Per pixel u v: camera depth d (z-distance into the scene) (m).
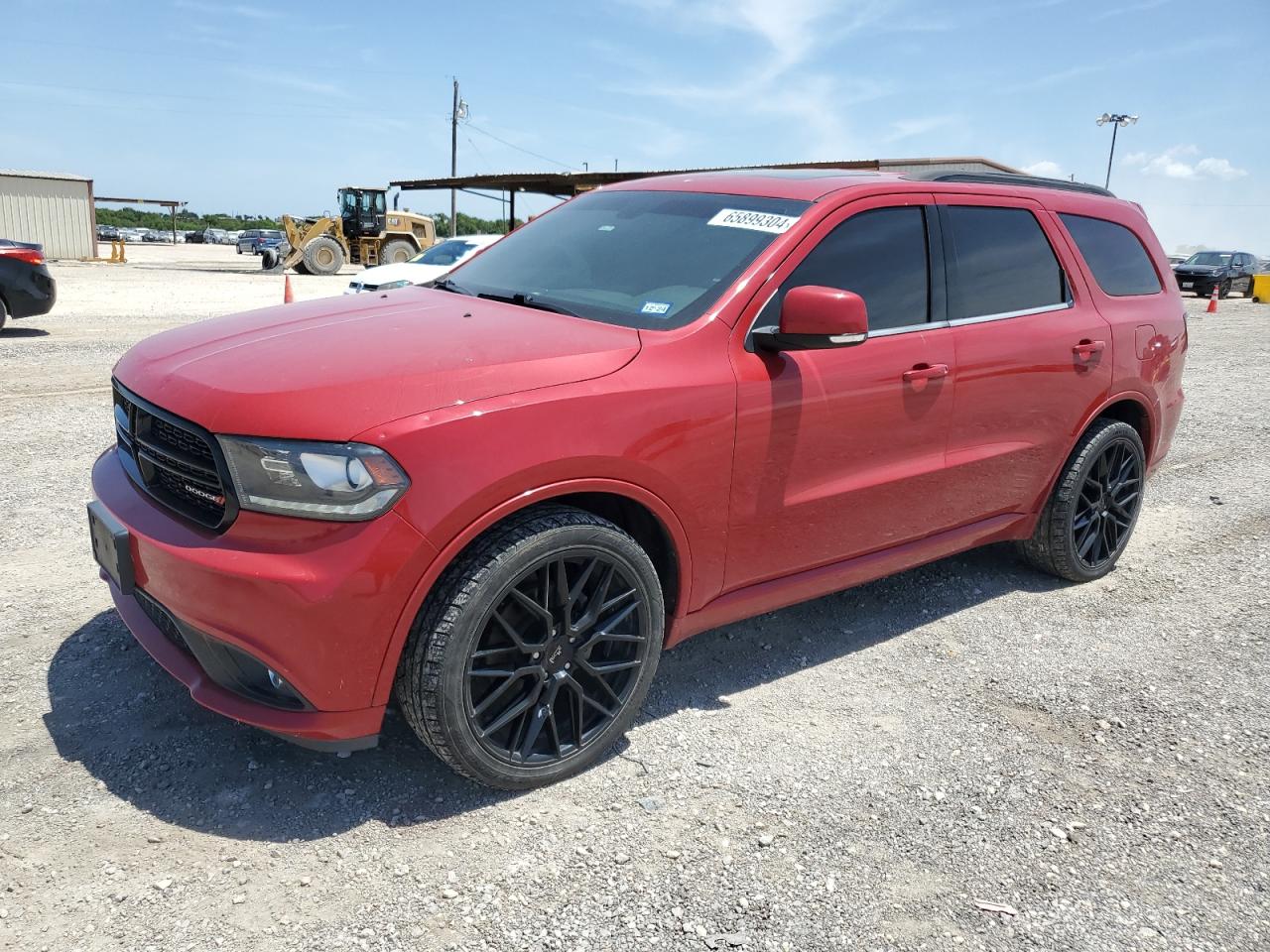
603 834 2.59
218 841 2.47
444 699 2.49
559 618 2.71
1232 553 5.12
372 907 2.27
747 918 2.30
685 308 3.05
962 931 2.30
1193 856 2.62
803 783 2.87
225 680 2.56
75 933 2.13
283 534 2.33
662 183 3.98
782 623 4.04
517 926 2.23
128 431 2.85
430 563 2.41
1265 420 8.78
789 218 3.29
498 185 25.17
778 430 3.07
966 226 3.83
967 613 4.23
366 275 15.00
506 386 2.55
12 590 3.87
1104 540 4.70
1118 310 4.45
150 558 2.53
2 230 35.66
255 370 2.57
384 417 2.37
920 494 3.65
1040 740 3.19
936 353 3.56
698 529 2.96
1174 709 3.43
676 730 3.14
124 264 36.94
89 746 2.84
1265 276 28.58
